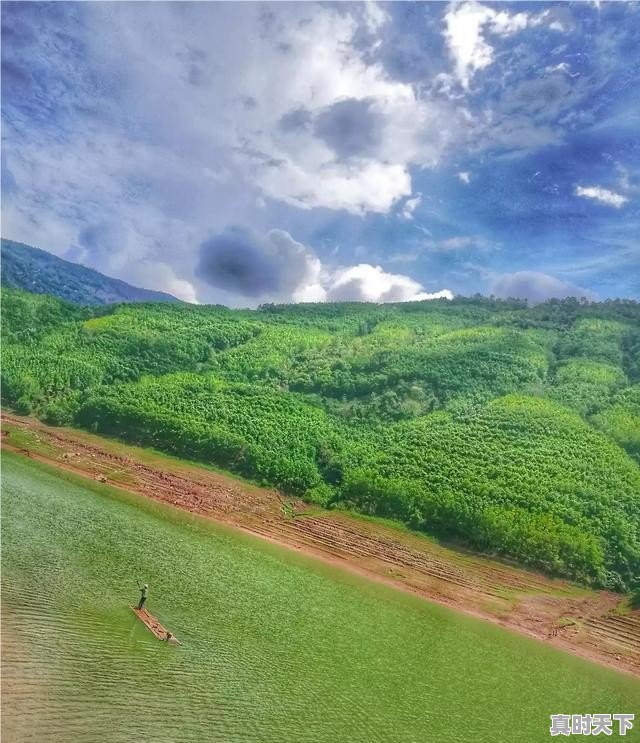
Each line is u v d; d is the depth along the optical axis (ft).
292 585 162.20
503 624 176.14
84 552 143.84
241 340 417.08
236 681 102.78
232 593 143.13
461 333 402.11
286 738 91.30
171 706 90.17
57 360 338.34
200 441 272.92
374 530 231.50
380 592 178.50
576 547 213.05
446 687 124.57
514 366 347.56
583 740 116.78
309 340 409.69
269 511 234.99
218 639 116.57
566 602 196.03
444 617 170.30
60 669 90.84
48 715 80.64
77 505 186.50
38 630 99.76
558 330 407.64
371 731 100.48
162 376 354.74
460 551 222.07
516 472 252.01
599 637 178.09
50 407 293.02
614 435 282.36
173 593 132.26
